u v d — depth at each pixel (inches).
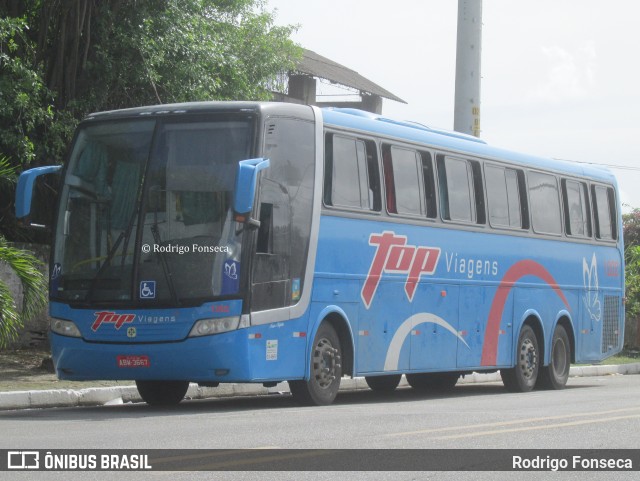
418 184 690.8
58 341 577.3
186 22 916.6
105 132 586.9
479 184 755.4
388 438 410.9
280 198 570.9
